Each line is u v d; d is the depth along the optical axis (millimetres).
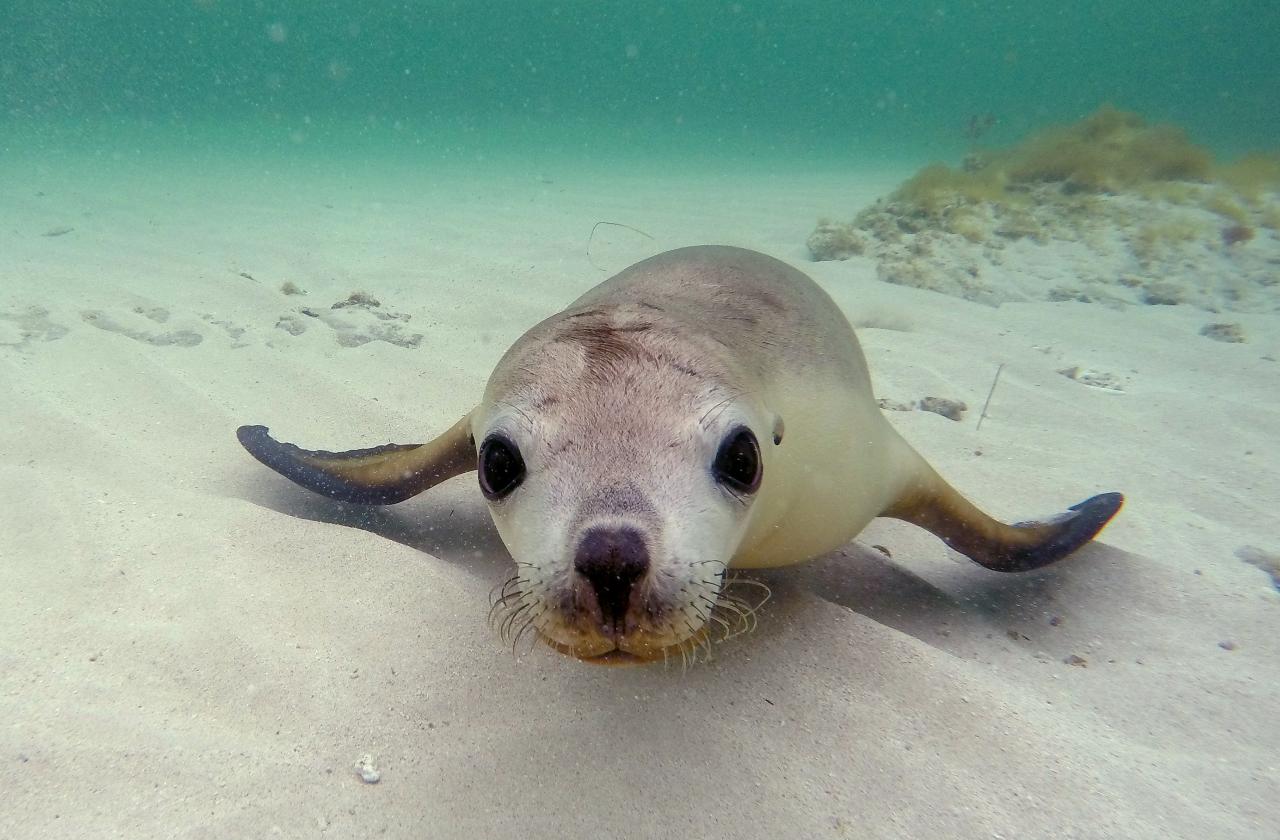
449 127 7418
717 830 376
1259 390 1163
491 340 1189
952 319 1474
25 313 1122
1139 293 1715
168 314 1173
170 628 490
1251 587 667
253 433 749
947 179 2369
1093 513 696
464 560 639
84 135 5055
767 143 6520
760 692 466
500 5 17438
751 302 551
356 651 484
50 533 579
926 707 458
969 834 380
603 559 334
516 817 378
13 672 440
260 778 389
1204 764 460
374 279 1558
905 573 690
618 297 529
